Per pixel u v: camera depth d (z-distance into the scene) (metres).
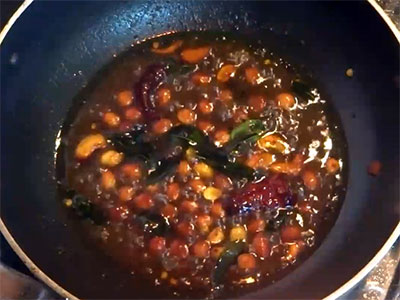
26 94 0.26
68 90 0.27
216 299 0.24
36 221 0.25
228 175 0.25
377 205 0.24
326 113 0.27
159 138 0.26
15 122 0.26
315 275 0.24
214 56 0.28
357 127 0.26
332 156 0.26
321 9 0.27
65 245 0.25
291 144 0.26
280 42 0.28
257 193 0.25
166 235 0.25
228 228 0.25
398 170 0.24
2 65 0.25
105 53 0.28
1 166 0.25
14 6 0.27
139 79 0.28
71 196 0.26
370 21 0.26
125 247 0.25
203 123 0.26
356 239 0.24
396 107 0.25
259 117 0.27
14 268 0.24
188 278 0.24
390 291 0.24
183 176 0.25
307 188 0.26
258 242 0.25
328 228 0.25
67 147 0.27
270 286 0.24
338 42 0.27
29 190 0.25
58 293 0.21
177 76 0.28
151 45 0.29
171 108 0.27
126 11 0.28
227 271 0.24
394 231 0.23
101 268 0.24
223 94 0.27
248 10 0.29
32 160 0.26
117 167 0.26
